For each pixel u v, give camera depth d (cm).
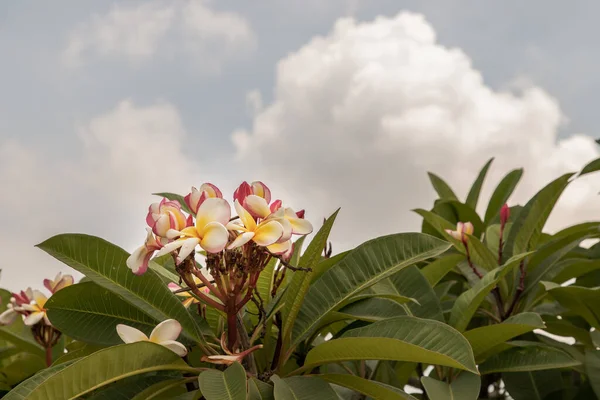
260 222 232
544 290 384
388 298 297
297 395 232
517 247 391
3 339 400
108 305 282
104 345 277
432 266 371
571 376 432
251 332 301
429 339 232
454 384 285
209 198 230
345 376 248
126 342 237
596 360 346
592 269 406
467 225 402
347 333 254
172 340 239
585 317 389
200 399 250
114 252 265
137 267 226
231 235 230
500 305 390
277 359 262
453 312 324
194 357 290
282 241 227
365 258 286
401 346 225
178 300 265
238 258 230
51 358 365
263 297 288
